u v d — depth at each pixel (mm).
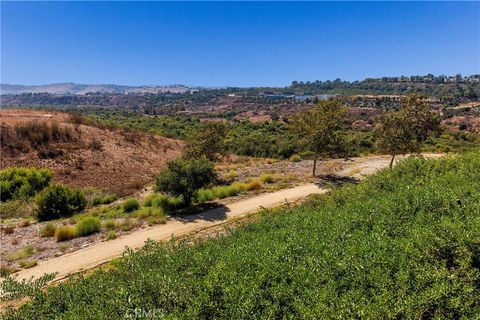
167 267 6344
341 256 5477
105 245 13852
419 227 6094
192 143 26641
